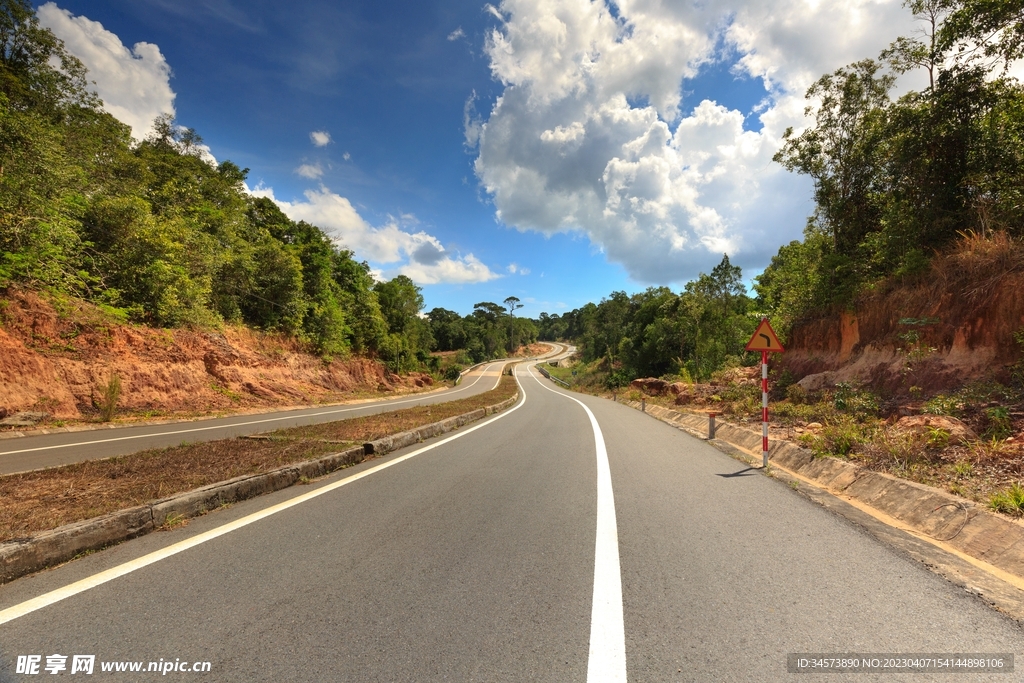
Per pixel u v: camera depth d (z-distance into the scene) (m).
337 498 5.52
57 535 3.63
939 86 12.41
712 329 44.34
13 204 15.59
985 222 10.48
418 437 10.52
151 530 4.36
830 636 2.58
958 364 9.31
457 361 100.00
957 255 10.34
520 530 4.40
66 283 17.17
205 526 4.51
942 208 12.39
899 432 7.45
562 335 188.88
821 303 17.44
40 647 2.47
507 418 16.44
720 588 3.19
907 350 10.95
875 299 13.47
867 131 17.92
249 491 5.58
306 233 42.03
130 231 20.02
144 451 8.03
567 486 6.13
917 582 3.28
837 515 4.88
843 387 11.96
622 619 2.78
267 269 31.16
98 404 15.56
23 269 15.64
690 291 46.22
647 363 54.03
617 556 3.76
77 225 17.98
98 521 3.96
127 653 2.43
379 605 2.95
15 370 13.83
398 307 61.62
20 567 3.35
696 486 6.16
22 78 19.39
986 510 4.18
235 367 23.17
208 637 2.58
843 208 18.80
